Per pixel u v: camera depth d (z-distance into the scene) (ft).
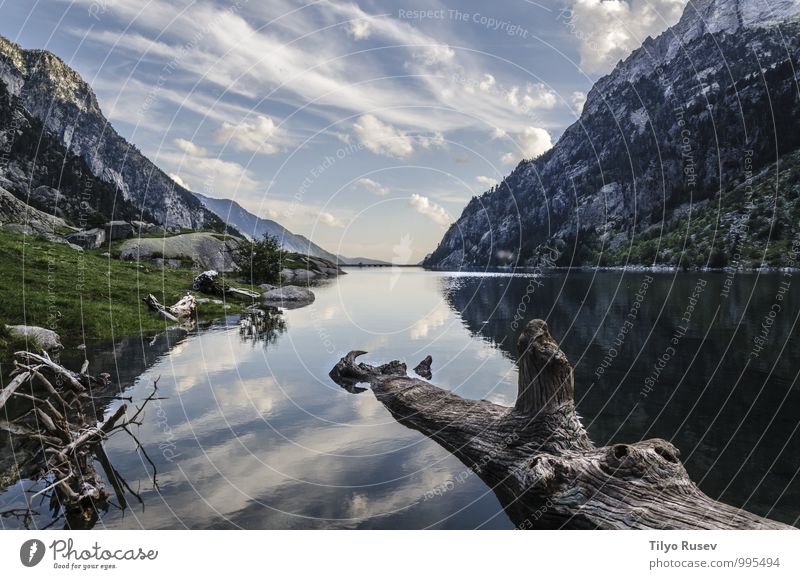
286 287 132.46
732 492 21.54
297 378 45.16
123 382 42.45
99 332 65.26
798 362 47.24
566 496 20.49
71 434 26.37
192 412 34.42
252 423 32.27
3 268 77.56
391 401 37.47
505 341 66.54
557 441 25.22
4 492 22.06
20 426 30.55
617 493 19.93
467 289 168.86
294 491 22.22
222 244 196.95
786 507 20.12
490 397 38.73
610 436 28.99
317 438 29.40
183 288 117.29
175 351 56.65
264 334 71.36
